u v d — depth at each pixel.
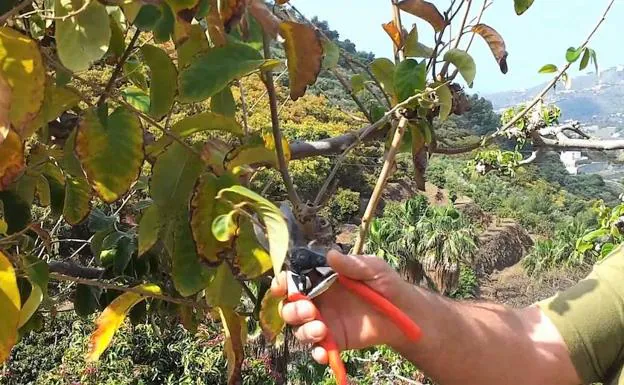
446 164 25.73
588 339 1.18
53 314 1.45
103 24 0.79
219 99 1.01
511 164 4.72
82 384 6.49
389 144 1.27
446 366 1.09
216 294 0.98
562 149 2.65
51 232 1.37
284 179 0.87
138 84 1.22
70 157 1.00
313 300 0.93
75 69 0.78
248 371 6.01
